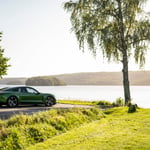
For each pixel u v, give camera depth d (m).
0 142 6.14
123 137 6.96
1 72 22.33
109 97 52.25
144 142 6.29
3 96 15.07
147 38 18.69
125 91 19.89
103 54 19.22
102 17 19.17
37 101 16.56
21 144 6.45
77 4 19.55
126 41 19.72
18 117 8.35
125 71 19.81
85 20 18.89
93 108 12.29
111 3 19.22
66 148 6.06
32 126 7.64
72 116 9.95
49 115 9.31
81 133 7.86
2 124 7.62
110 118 11.30
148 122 9.43
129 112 13.06
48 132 7.77
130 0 18.73
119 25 19.39
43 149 6.12
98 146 6.08
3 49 22.64
